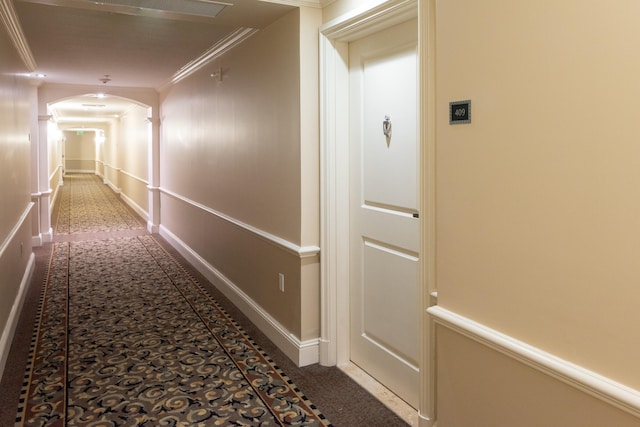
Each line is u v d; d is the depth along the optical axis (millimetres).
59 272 5645
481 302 1733
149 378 3021
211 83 4941
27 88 5480
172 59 5148
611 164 1291
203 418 2555
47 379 3008
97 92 7562
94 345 3543
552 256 1465
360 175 2945
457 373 1873
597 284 1344
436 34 1883
